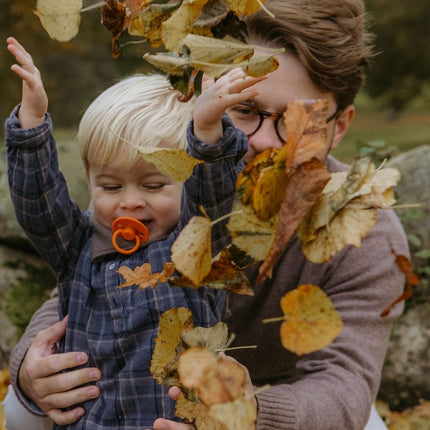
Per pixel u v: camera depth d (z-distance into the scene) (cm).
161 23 94
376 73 1373
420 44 1334
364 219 86
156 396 134
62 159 278
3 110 651
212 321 140
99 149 140
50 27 93
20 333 260
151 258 139
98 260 144
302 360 160
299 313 83
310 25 153
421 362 251
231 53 85
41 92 127
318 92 157
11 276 267
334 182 91
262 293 163
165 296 137
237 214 89
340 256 162
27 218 138
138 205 140
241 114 154
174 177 91
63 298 149
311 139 85
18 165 133
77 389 139
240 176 88
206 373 85
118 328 138
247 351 170
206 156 111
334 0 158
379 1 1321
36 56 689
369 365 152
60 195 140
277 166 87
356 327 156
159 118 142
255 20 155
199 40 85
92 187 147
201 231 88
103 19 95
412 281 85
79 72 945
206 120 108
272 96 151
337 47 156
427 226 264
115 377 137
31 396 147
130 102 143
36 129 129
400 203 270
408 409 251
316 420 136
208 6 90
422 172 273
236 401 84
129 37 740
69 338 144
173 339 107
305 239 89
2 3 615
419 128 1352
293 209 85
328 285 163
